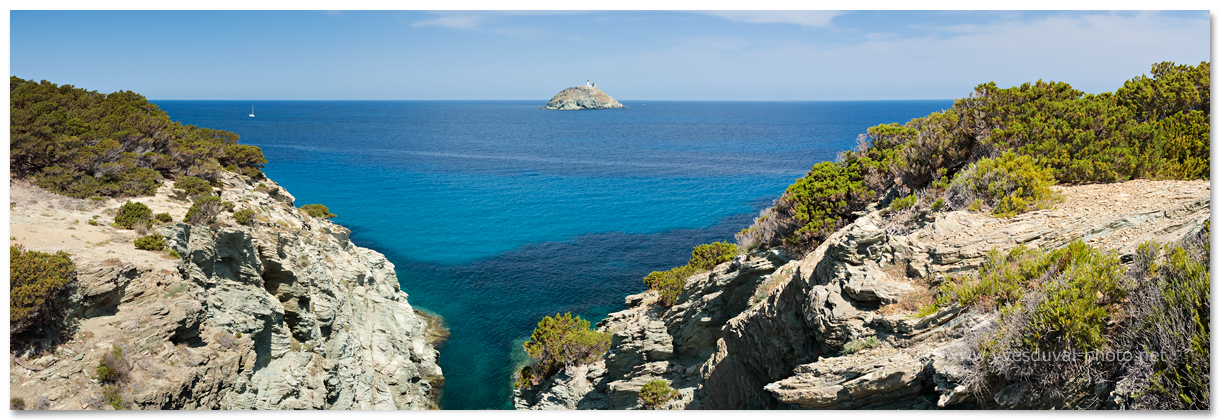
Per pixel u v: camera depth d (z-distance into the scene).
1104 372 9.58
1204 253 9.94
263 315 28.55
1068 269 11.24
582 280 63.12
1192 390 8.64
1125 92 23.92
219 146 45.44
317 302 33.97
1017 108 22.05
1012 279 11.92
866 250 15.75
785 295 18.03
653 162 178.00
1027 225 14.55
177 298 22.83
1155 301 9.52
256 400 25.91
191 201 33.00
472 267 67.69
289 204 48.56
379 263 51.94
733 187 129.50
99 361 18.95
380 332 40.38
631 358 29.83
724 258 35.53
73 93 44.62
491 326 50.56
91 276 19.86
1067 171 18.20
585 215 99.12
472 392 40.25
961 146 21.97
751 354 19.61
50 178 29.62
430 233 85.12
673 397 25.83
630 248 77.06
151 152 37.81
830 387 12.62
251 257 29.70
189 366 21.86
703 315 26.58
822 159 182.00
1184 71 23.16
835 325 14.15
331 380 31.33
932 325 12.32
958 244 14.20
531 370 37.94
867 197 24.31
